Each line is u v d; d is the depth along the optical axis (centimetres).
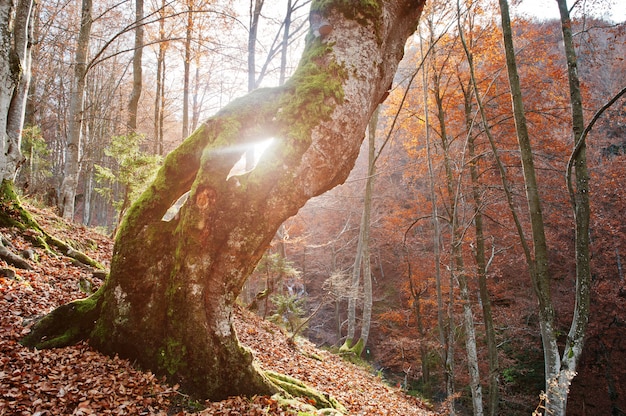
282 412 380
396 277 2652
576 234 643
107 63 2531
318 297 2628
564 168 1155
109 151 1056
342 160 386
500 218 1342
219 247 365
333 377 869
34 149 1584
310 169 363
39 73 1891
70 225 950
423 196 1773
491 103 1277
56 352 383
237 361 399
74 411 313
